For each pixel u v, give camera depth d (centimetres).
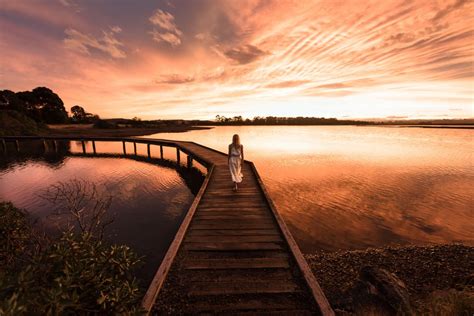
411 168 1551
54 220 740
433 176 1338
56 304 158
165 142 2253
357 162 1767
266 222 502
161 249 595
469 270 493
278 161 1819
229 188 767
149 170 1658
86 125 6888
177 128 8012
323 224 747
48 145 3466
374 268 389
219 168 1123
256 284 305
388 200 957
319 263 546
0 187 1150
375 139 4169
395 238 664
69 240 216
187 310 262
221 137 4625
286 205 905
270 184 1191
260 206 600
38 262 195
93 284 197
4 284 162
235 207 593
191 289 295
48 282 189
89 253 218
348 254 580
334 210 856
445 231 702
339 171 1470
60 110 6675
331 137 4691
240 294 287
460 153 2233
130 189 1138
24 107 5516
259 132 6756
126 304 208
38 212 809
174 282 308
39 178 1348
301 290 294
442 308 296
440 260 539
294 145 3061
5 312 133
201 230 464
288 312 259
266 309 264
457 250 581
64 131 5047
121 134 4819
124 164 1888
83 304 181
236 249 392
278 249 393
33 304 157
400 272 501
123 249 238
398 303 323
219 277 320
